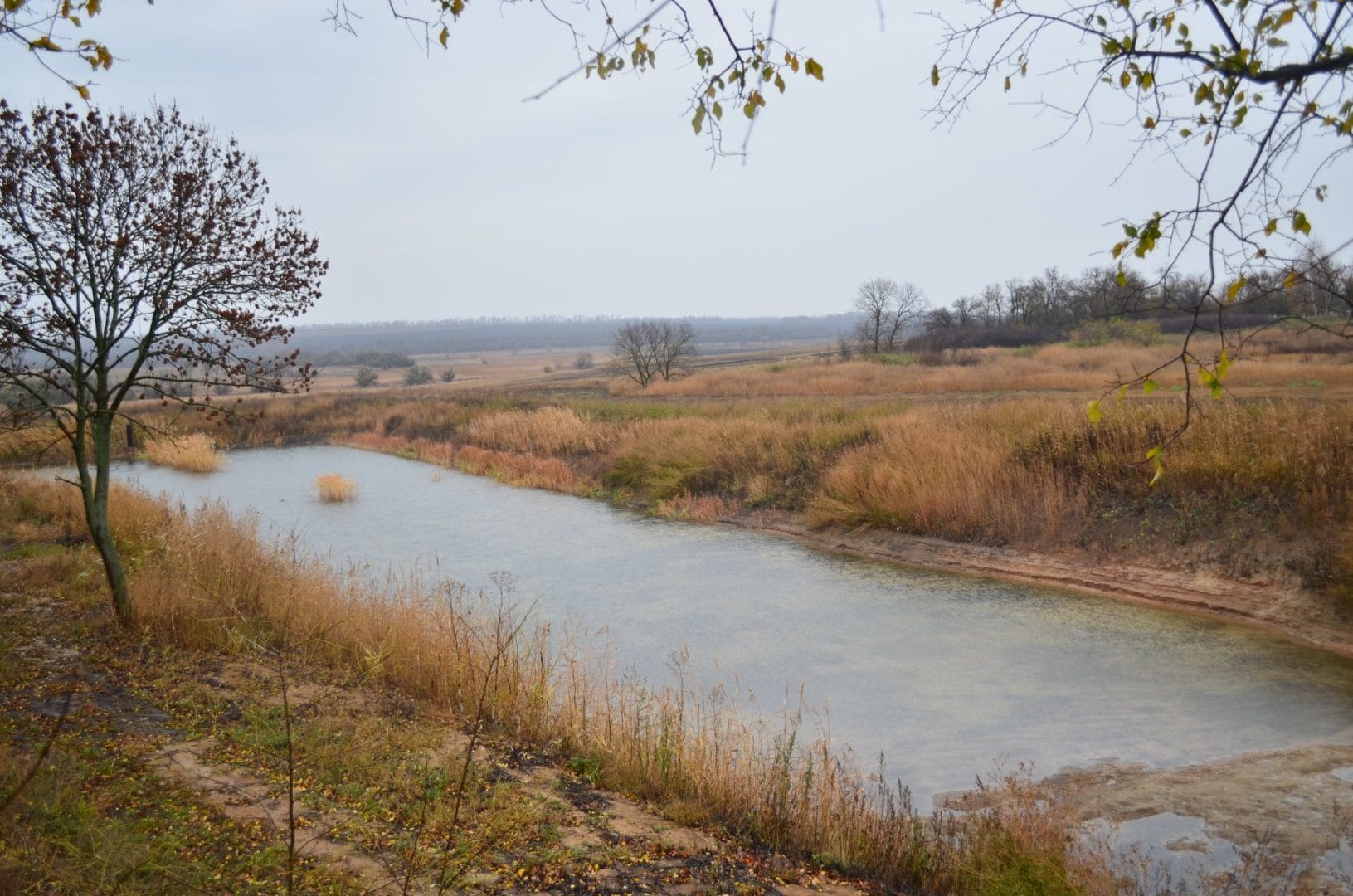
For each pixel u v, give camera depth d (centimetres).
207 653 902
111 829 492
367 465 3119
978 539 1532
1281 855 619
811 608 1284
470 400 4334
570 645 1102
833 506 1762
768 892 539
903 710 915
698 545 1722
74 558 1278
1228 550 1284
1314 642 1081
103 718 692
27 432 2345
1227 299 261
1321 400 1825
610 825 619
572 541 1784
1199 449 1445
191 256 886
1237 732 845
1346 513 1209
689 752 734
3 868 424
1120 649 1085
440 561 1614
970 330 6269
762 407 2972
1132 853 625
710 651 1102
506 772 695
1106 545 1403
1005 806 698
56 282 824
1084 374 3161
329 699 796
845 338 10788
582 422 2950
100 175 856
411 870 460
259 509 2200
